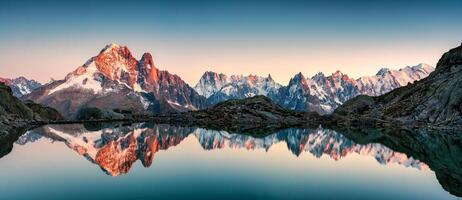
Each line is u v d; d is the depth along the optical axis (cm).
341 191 5312
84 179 5916
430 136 13962
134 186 5450
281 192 5231
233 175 6331
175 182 5744
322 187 5553
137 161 7775
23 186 5434
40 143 10762
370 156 8744
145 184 5591
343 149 10200
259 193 5156
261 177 6181
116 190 5222
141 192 5131
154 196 4956
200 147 10400
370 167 7262
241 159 8200
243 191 5281
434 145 11062
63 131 15512
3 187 5381
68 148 9738
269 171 6744
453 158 8444
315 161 8000
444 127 16612
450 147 10525
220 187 5466
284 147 10750
